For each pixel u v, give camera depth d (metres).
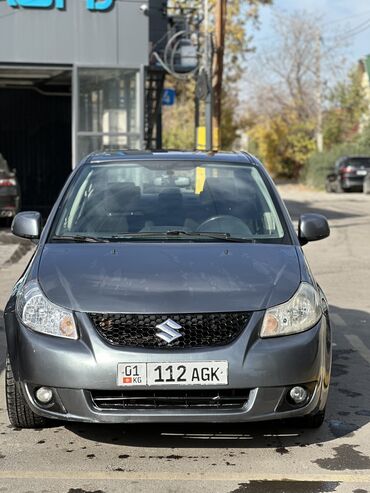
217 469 5.45
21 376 5.66
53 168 29.73
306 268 6.21
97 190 7.28
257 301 5.62
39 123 29.48
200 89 25.39
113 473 5.39
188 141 62.31
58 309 5.61
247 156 8.03
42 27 21.23
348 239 20.98
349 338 9.65
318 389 5.70
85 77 21.62
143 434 6.13
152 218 6.97
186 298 5.58
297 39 64.56
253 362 5.44
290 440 6.03
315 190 52.16
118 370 5.38
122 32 21.61
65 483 5.23
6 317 6.05
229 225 6.90
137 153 7.96
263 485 5.19
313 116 63.81
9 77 25.44
